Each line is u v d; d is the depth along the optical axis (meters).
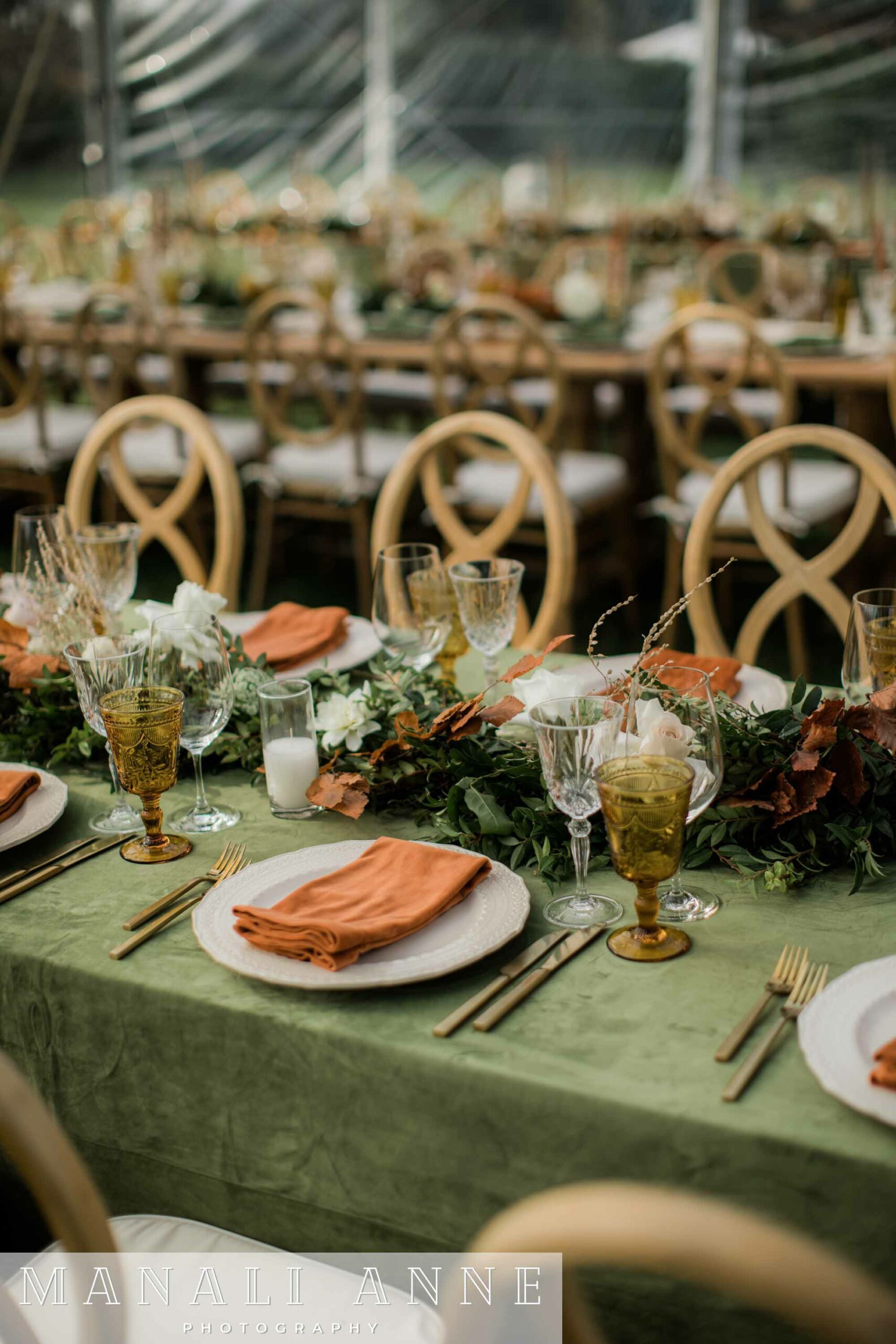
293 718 1.28
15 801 1.26
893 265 4.77
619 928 1.05
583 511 3.57
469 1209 0.90
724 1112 0.80
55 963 1.03
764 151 10.93
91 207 7.24
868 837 1.15
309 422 6.31
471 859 1.09
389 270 4.98
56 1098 1.08
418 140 11.92
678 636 3.75
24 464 4.21
